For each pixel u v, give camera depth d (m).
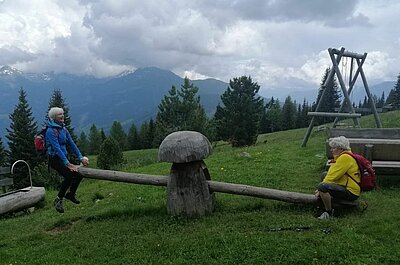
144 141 88.62
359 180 7.41
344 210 7.58
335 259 5.61
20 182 36.16
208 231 6.96
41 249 7.17
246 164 13.41
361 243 6.00
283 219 7.36
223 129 45.84
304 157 14.02
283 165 12.72
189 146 7.60
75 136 60.59
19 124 57.28
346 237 6.22
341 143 7.50
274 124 82.81
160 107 52.91
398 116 29.28
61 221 8.81
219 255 6.07
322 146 16.33
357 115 15.51
